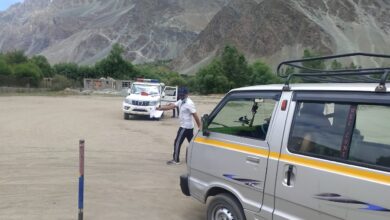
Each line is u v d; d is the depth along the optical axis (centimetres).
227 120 532
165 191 793
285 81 467
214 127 552
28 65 6669
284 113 450
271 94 479
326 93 416
